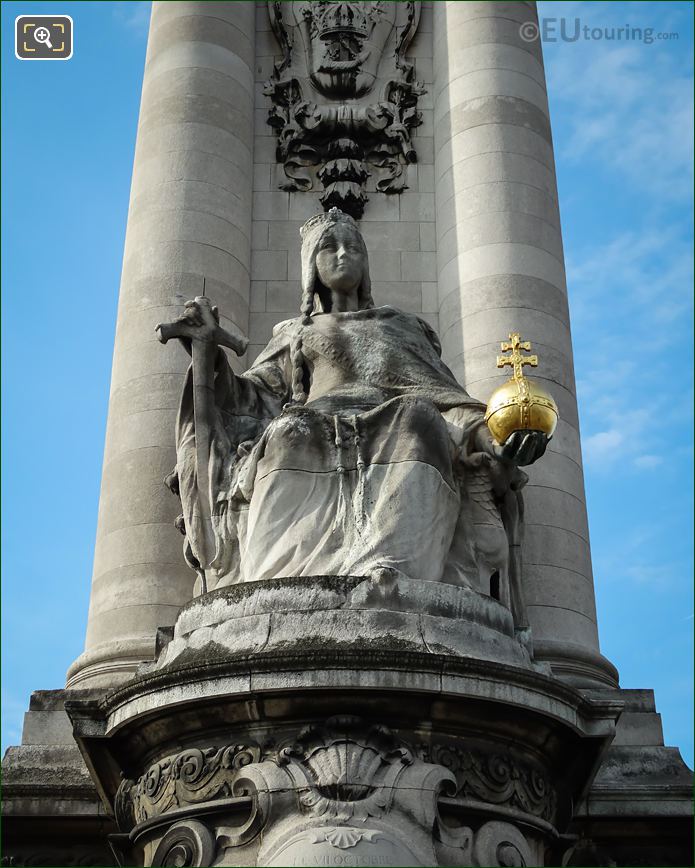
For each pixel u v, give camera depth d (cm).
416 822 769
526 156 1378
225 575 967
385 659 788
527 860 820
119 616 1120
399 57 1532
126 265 1327
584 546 1188
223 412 1047
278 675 791
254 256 1414
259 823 772
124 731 861
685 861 1002
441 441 933
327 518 899
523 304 1277
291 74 1520
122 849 883
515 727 836
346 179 1449
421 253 1420
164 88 1419
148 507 1164
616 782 1016
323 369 1074
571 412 1248
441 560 901
